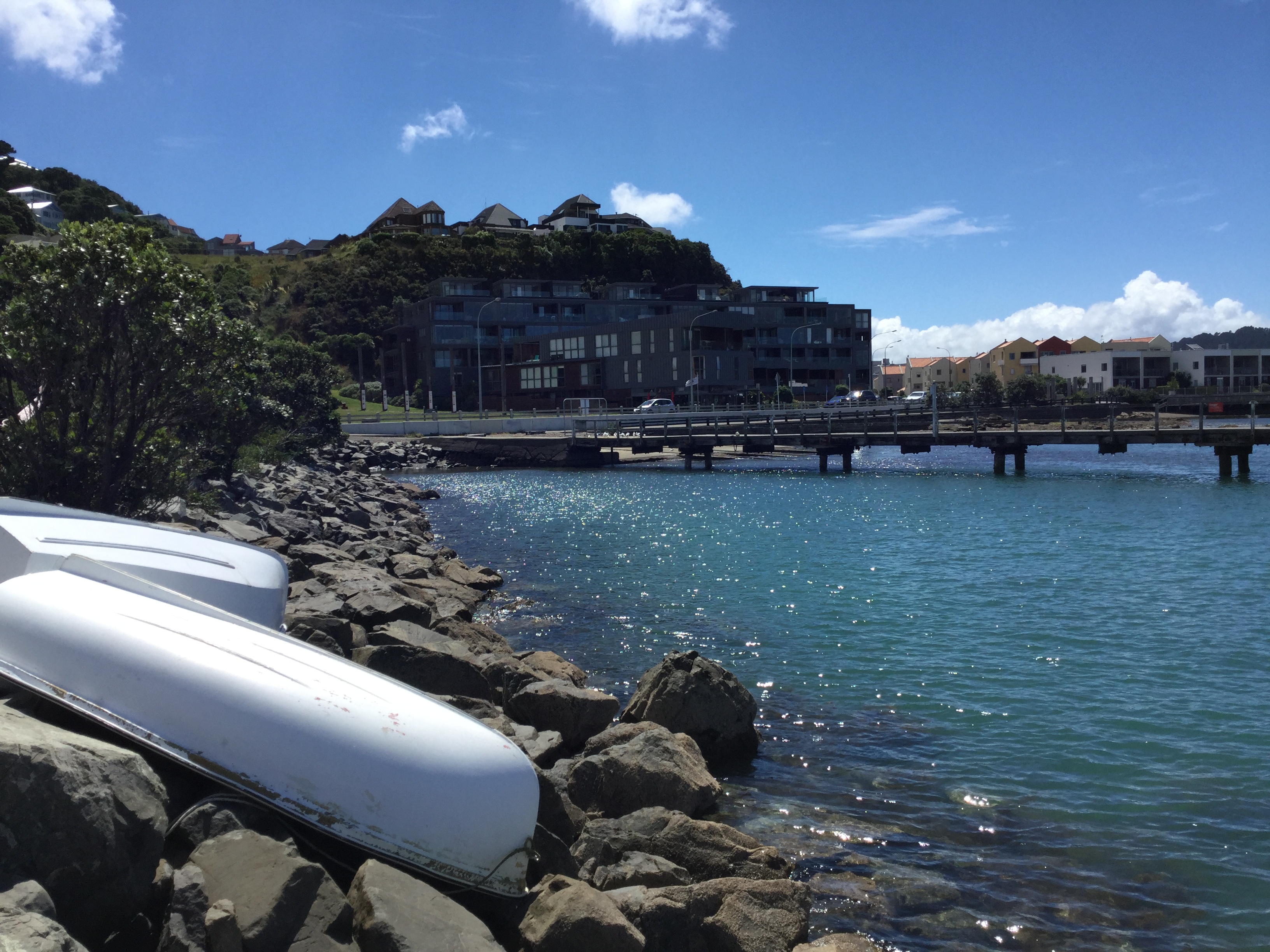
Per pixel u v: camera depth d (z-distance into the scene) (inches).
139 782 181.9
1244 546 1075.9
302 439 2087.8
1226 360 5561.0
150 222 6515.8
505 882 224.7
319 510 1249.4
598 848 281.0
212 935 166.1
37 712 221.5
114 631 225.9
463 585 814.5
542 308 4618.6
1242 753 420.5
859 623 698.8
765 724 466.3
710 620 711.1
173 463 773.9
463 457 2947.8
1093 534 1208.2
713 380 3809.1
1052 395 4987.7
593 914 209.6
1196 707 491.2
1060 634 663.8
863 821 348.8
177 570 293.9
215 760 212.1
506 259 6038.4
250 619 308.5
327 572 674.2
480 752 228.1
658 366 3873.0
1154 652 608.7
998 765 407.8
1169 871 309.0
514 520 1469.0
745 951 238.8
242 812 208.4
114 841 170.1
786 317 4758.9
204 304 740.7
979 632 669.9
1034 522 1355.8
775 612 739.4
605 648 622.5
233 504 1028.5
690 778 343.9
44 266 669.9
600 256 6338.6
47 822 163.2
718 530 1299.2
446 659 414.6
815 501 1733.5
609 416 2923.2
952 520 1386.6
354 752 216.7
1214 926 275.9
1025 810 358.6
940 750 428.5
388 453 2770.7
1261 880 302.4
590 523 1421.0
